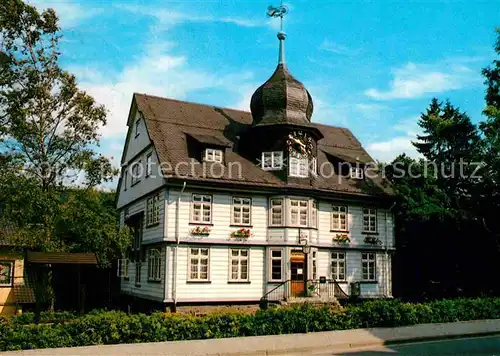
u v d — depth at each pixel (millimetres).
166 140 27781
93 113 25109
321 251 29641
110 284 33406
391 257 32531
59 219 23484
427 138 38844
